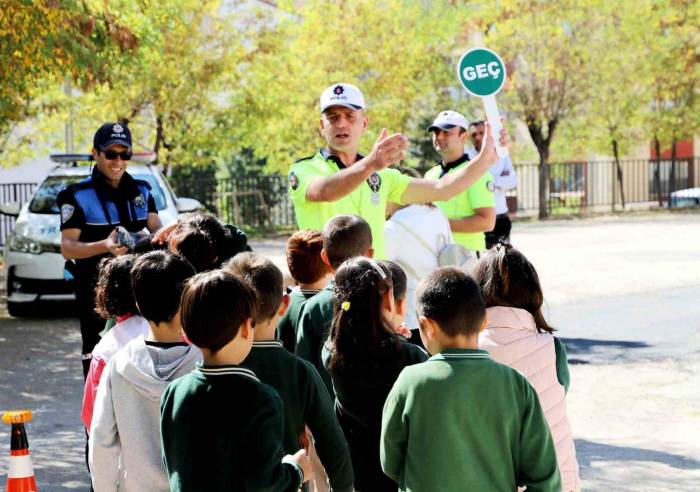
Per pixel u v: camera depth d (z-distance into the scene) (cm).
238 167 3259
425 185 579
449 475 347
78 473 661
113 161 643
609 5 3088
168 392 338
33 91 1848
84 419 434
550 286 1437
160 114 2498
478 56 577
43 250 1243
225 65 2502
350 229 465
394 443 360
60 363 1022
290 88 2738
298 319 474
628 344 1035
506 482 351
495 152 577
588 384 870
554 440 399
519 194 3916
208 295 325
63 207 639
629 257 1812
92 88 1271
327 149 584
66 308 1351
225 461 321
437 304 354
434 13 2973
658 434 720
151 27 1641
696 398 814
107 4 1306
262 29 2627
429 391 350
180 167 2944
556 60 3078
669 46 3203
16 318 1286
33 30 1109
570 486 402
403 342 400
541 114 3136
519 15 3052
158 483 375
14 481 444
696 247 1977
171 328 385
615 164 3653
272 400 328
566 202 3728
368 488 404
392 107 2884
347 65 2842
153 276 381
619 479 625
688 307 1240
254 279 371
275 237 2761
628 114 3303
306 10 2853
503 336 400
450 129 810
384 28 2858
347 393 401
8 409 839
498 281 407
